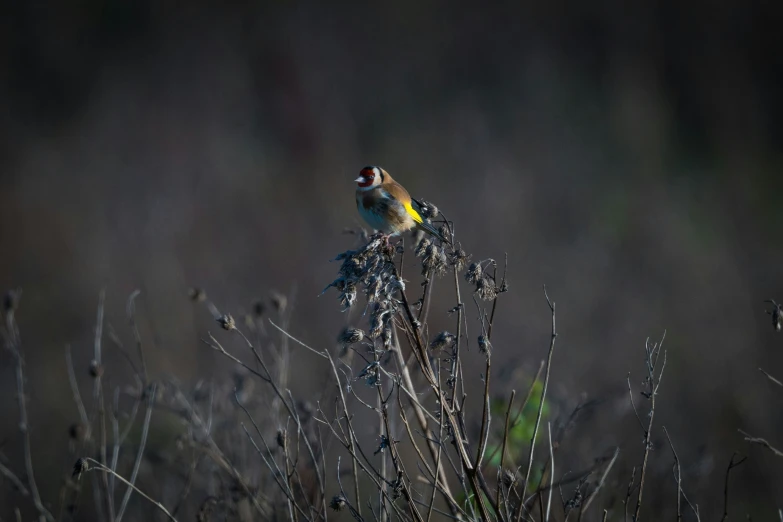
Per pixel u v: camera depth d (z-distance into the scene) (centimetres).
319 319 1173
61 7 2848
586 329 1202
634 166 1983
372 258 523
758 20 2606
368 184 744
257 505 618
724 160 2105
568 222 1669
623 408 818
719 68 2477
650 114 2147
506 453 636
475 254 1451
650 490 725
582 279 1376
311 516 548
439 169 1942
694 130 2327
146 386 683
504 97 2438
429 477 590
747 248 1574
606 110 2248
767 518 812
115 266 1538
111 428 895
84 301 1416
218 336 1135
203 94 2591
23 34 2786
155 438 860
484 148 2030
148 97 2600
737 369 1091
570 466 729
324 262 1456
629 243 1548
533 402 707
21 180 2098
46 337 1317
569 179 1902
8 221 1789
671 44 2595
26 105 2681
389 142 2195
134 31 2850
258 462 708
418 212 740
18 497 849
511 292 1306
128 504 775
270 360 881
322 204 1786
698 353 1141
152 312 1266
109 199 1955
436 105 2444
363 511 699
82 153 2275
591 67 2558
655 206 1723
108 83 2686
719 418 965
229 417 745
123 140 2330
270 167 2091
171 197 1873
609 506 691
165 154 2197
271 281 1411
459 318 521
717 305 1284
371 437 759
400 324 548
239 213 1756
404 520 535
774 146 2214
